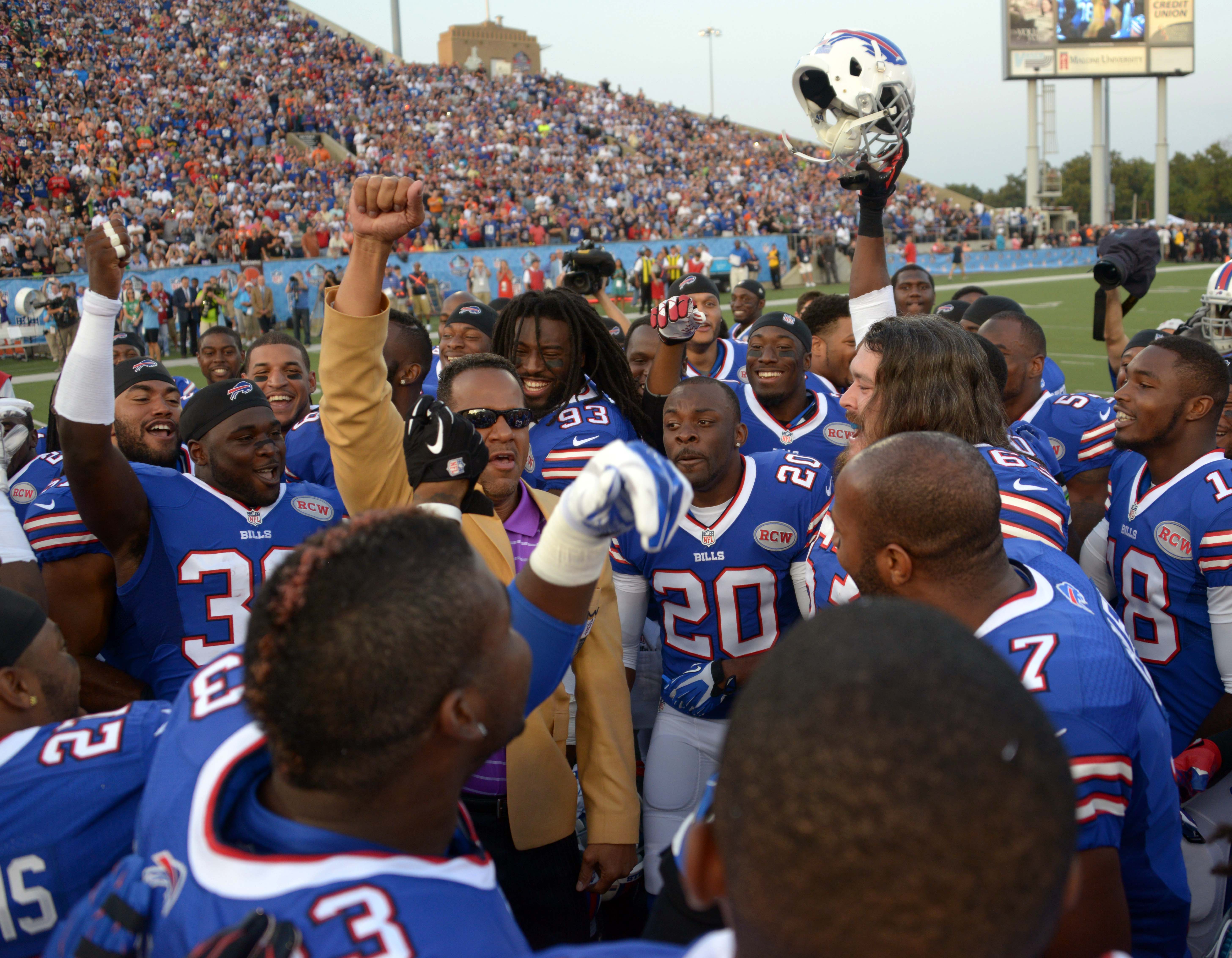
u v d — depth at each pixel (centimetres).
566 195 2961
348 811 97
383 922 89
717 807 76
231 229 2236
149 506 239
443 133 3206
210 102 2847
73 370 210
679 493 109
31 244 1950
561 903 205
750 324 757
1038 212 3669
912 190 3606
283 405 379
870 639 74
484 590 101
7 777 125
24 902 124
